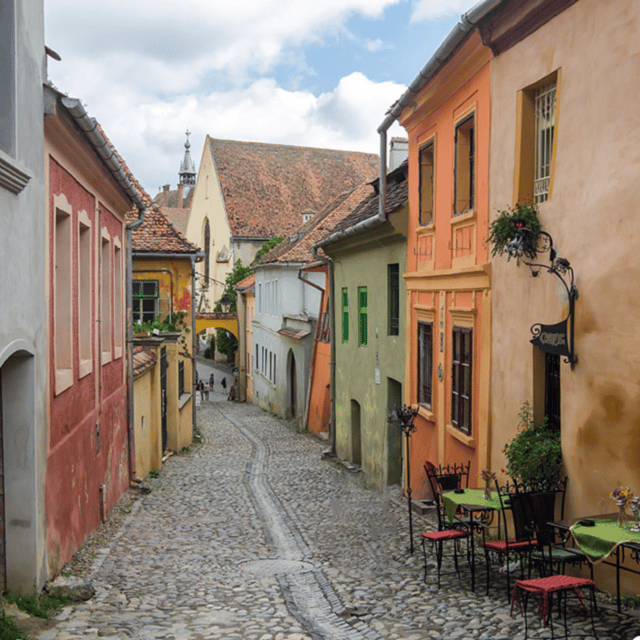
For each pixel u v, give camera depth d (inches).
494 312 403.5
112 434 549.6
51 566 341.4
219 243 2559.1
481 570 344.8
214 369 2504.9
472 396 441.1
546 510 295.3
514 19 359.3
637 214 268.1
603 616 253.9
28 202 302.7
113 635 272.2
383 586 335.6
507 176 381.7
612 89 282.7
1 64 279.3
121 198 555.8
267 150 2684.5
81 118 347.3
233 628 285.3
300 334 1245.1
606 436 286.5
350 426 826.2
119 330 595.2
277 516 556.1
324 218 1418.6
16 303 285.4
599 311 290.4
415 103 539.8
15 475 308.0
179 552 431.5
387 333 670.5
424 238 551.2
